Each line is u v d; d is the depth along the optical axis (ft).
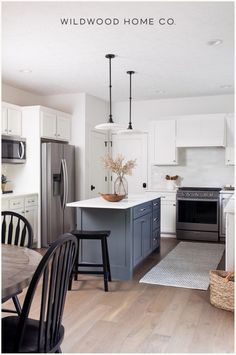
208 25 10.56
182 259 15.34
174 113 22.09
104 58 13.79
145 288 11.70
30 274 5.28
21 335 4.92
